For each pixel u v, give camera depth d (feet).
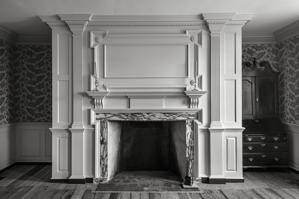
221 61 16.84
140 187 16.12
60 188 15.94
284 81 20.53
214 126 16.55
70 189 15.76
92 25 16.63
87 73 16.74
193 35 16.70
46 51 21.70
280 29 19.74
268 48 21.49
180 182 17.02
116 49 16.71
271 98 20.42
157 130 19.99
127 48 16.71
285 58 20.33
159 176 18.31
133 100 16.75
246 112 20.40
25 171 19.76
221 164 16.66
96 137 16.66
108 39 16.67
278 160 19.58
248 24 18.44
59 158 16.89
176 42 16.66
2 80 20.01
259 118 20.36
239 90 16.87
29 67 21.68
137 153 19.99
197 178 16.60
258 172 19.56
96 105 16.65
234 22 16.66
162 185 16.48
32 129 21.76
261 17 16.89
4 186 16.42
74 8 15.03
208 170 16.76
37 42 21.66
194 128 16.70
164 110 16.58
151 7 14.93
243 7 15.10
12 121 21.39
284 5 14.79
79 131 16.61
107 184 16.57
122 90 16.66
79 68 16.65
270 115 20.39
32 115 21.75
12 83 21.43
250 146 19.57
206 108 16.75
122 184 16.63
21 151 21.79
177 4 14.53
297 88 18.85
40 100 21.68
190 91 16.26
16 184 16.76
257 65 21.02
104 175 16.84
